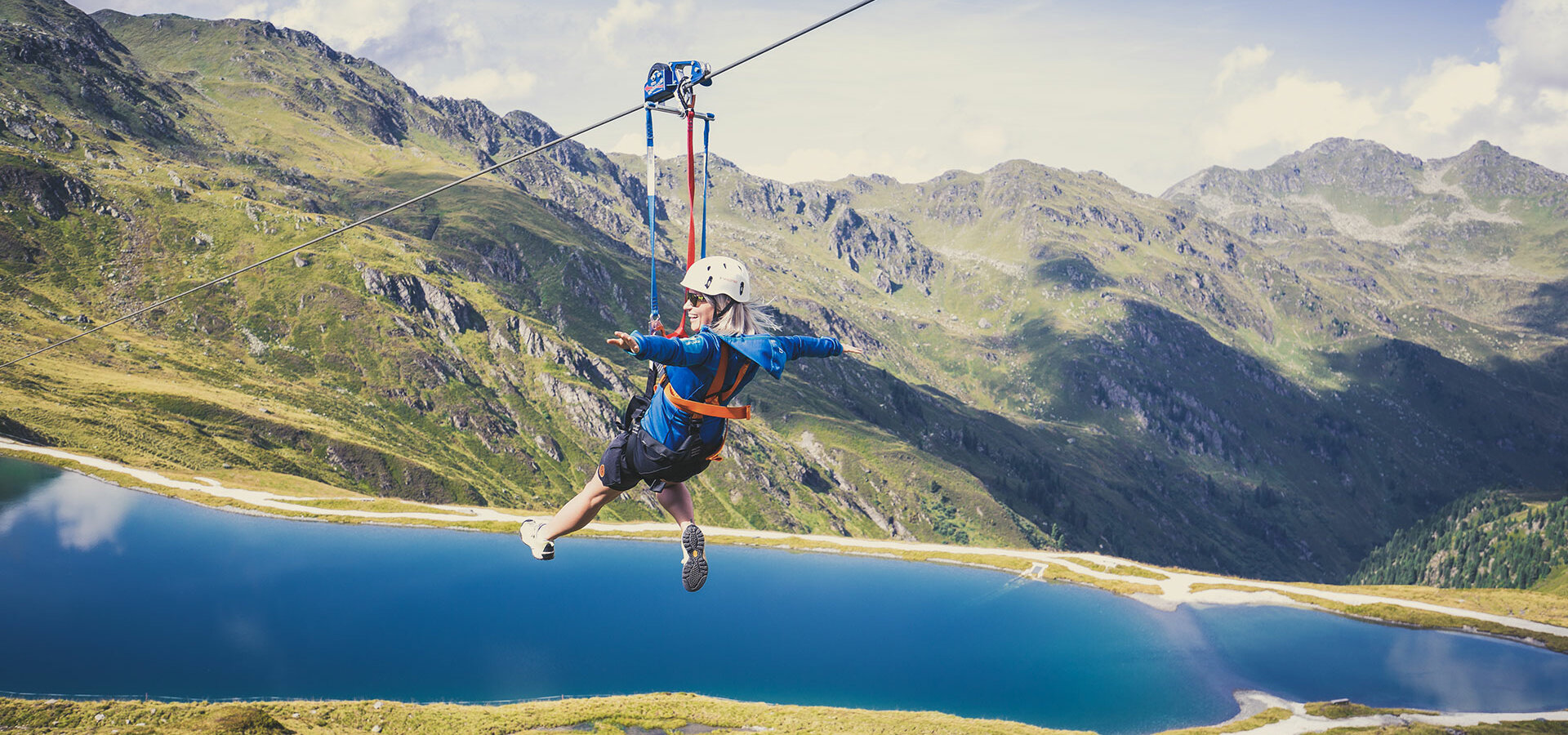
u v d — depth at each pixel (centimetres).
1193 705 7312
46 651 6744
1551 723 6938
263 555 9869
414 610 8444
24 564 8738
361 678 6800
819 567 11438
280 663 6912
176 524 10712
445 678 6919
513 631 8075
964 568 11744
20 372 18275
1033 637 8912
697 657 7850
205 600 8206
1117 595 10531
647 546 11869
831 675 7669
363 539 10956
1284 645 8881
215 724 4703
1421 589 11012
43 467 12438
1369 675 8081
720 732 5506
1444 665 8388
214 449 18088
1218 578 11381
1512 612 10012
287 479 17300
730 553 11856
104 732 4562
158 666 6662
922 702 7206
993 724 6059
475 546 10962
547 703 5922
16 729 4556
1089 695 7456
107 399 18588
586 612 8819
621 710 5734
